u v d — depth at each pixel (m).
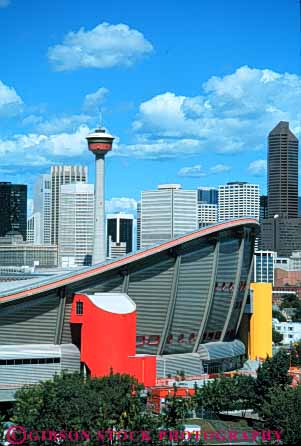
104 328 145.62
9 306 150.25
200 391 140.12
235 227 174.38
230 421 136.62
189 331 167.75
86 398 103.88
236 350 178.12
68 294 153.00
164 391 137.62
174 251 162.25
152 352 162.75
